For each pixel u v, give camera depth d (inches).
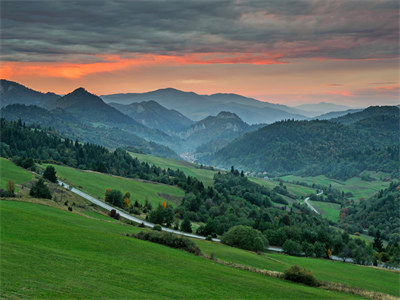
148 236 2977.4
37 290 1210.6
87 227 2979.8
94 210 4753.9
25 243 1891.0
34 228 2326.5
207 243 3823.8
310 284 2379.4
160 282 1646.2
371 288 3093.0
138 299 1334.9
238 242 4148.6
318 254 4960.6
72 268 1593.3
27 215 2706.7
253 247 4106.8
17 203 3521.2
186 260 2325.3
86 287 1355.8
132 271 1756.9
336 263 4389.8
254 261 3161.9
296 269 2429.9
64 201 4638.3
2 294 1109.7
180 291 1556.3
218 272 2133.4
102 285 1424.7
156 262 2085.4
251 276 2231.8
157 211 5034.5
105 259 1910.7
